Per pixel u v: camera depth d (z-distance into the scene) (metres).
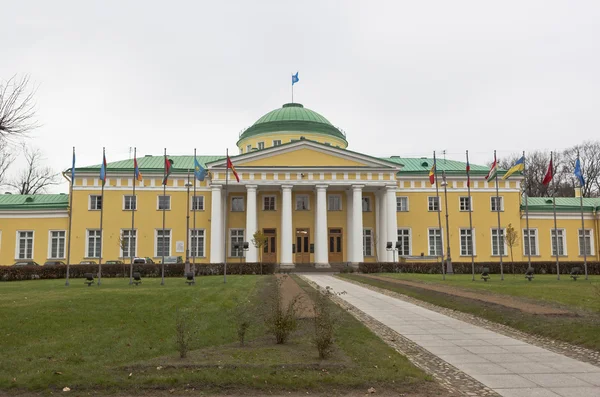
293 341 13.92
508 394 9.56
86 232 50.84
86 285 30.28
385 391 9.77
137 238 51.16
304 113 61.19
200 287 27.98
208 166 50.12
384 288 29.23
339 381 10.15
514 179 55.12
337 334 14.73
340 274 41.47
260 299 22.66
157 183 52.03
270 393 9.76
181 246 51.44
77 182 51.41
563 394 9.55
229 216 53.59
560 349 13.55
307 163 51.28
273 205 54.16
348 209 54.03
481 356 12.73
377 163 51.28
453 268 42.59
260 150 50.75
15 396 9.71
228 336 14.72
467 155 40.59
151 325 16.14
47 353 12.58
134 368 11.02
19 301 20.17
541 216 55.91
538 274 41.38
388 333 15.80
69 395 9.68
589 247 56.25
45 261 50.31
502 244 54.59
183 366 11.05
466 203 54.84
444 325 17.28
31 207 51.66
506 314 18.08
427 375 10.73
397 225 54.16
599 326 14.99
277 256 53.44
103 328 15.56
